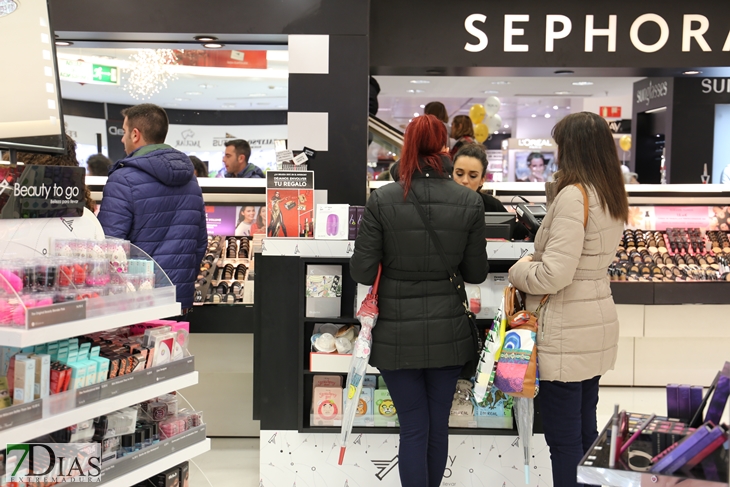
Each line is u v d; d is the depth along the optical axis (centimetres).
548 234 237
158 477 223
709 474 126
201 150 1388
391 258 243
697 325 472
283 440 305
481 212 247
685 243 485
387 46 402
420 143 243
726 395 136
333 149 350
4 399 175
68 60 841
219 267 388
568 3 400
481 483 300
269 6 346
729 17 402
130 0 349
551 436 243
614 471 131
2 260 187
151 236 304
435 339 241
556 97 1301
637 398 461
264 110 1381
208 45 375
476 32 400
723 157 936
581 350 232
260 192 421
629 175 769
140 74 887
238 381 388
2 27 204
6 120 203
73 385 184
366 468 303
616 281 457
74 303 179
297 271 302
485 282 303
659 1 400
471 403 303
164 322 232
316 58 347
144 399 206
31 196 210
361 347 250
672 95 927
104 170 571
